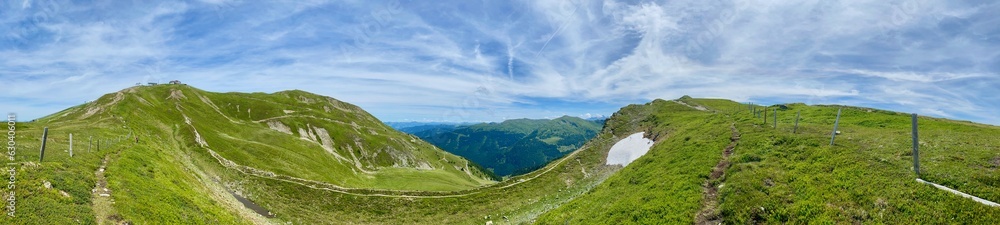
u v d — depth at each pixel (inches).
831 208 1090.7
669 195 1536.7
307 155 5541.3
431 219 2573.8
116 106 4594.0
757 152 1831.9
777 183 1359.5
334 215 2522.1
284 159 4633.4
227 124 6446.9
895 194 1078.4
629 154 3634.4
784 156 1689.2
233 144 4640.8
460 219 2559.1
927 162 1268.5
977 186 1050.1
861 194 1122.0
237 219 1695.4
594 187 2516.0
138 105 5073.8
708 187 1562.5
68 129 2679.6
